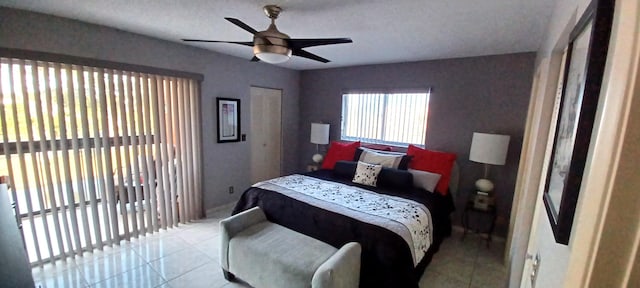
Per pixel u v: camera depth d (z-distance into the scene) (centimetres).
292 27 243
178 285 229
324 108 470
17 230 126
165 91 310
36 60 222
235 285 230
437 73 353
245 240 221
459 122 343
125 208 288
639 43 33
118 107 275
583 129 63
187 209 347
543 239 107
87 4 203
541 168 181
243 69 397
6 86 213
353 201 259
